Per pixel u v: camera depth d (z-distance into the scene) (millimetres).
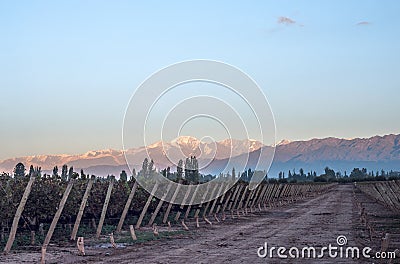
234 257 17328
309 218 36625
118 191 28438
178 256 17500
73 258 16984
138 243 21391
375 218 34969
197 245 20812
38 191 22250
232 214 39719
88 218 26922
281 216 39688
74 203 24266
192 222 33906
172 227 29719
